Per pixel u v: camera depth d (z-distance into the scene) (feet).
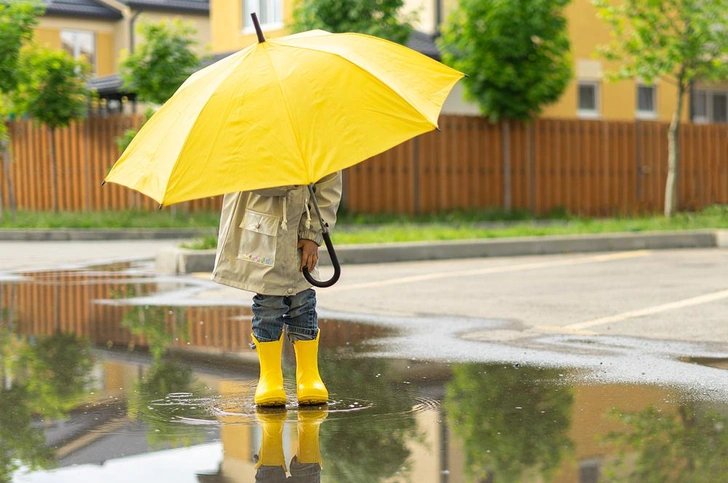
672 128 74.23
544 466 15.14
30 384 22.00
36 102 83.82
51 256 56.95
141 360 25.02
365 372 23.32
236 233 19.24
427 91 17.97
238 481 14.60
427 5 96.48
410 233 59.57
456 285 41.50
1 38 73.20
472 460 15.53
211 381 22.30
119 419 18.62
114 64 144.97
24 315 33.22
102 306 35.47
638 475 14.62
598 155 88.28
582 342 27.53
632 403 19.56
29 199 93.50
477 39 80.33
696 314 32.45
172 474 15.01
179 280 44.14
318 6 80.23
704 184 92.43
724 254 55.06
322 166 16.62
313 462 15.55
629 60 96.27
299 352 19.86
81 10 140.97
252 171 16.57
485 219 79.77
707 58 74.54
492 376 22.67
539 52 81.51
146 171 17.15
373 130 17.03
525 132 84.99
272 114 16.87
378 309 34.73
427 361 24.75
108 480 14.74
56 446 16.72
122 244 66.74
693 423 17.80
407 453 15.99
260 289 19.06
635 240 59.62
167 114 17.74
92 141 88.12
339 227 73.56
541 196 86.02
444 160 82.17
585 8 98.94
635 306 34.60
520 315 32.96
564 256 55.16
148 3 144.15
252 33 107.24
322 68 17.39
